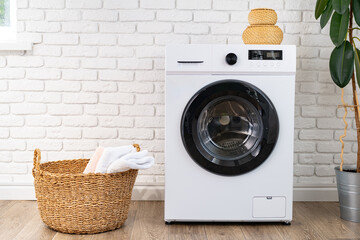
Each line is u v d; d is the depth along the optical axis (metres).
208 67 2.40
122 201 2.36
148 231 2.35
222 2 2.97
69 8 2.94
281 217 2.46
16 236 2.25
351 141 3.07
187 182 2.44
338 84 2.57
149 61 2.98
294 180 3.06
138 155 2.32
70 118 2.98
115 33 2.96
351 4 2.62
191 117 2.38
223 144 2.47
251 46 2.42
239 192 2.45
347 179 2.55
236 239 2.23
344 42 2.57
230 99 2.43
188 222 2.52
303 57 3.02
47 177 2.24
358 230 2.40
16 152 2.98
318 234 2.32
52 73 2.96
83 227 2.27
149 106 2.99
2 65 2.94
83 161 2.70
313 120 3.05
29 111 2.96
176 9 2.96
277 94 2.44
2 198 2.98
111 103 2.98
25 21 2.93
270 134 2.40
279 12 2.99
